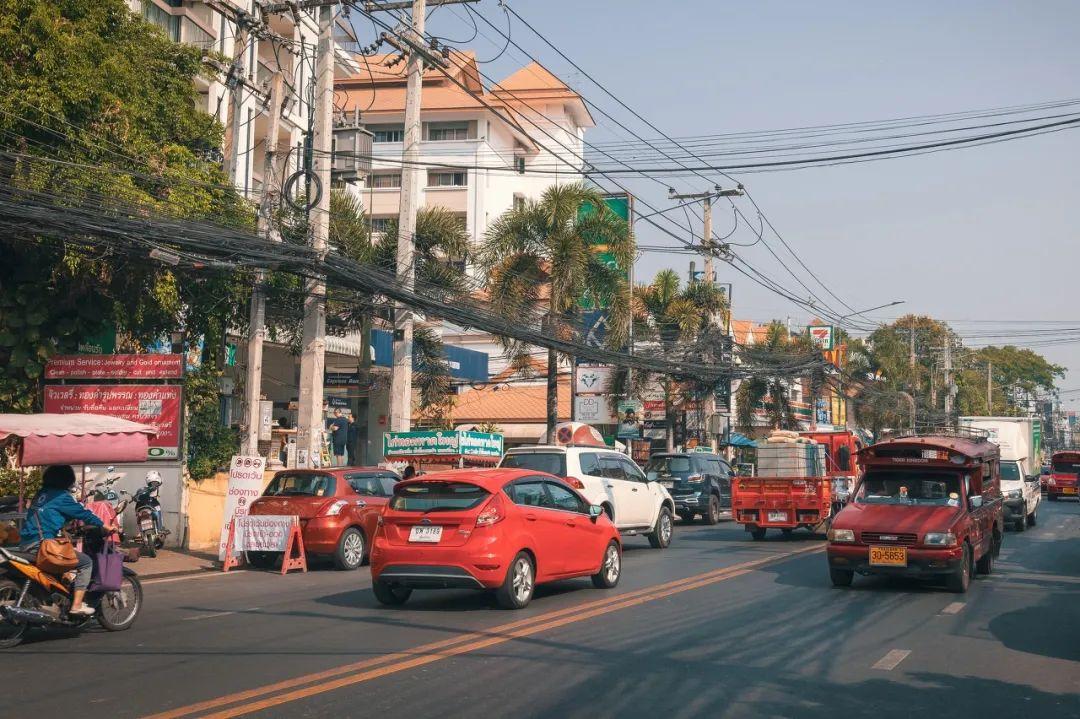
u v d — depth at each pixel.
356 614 11.85
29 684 7.95
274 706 7.23
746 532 26.53
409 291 21.55
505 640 9.98
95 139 16.83
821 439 29.39
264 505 17.36
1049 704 7.71
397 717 6.95
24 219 14.90
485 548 11.81
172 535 19.42
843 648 9.82
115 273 18.67
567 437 30.89
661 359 35.06
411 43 21.91
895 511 14.97
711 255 40.62
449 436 22.28
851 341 67.50
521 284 30.50
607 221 31.28
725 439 47.22
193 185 18.92
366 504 17.77
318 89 20.69
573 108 63.78
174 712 7.02
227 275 19.55
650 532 21.16
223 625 11.01
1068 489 53.69
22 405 18.83
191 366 22.91
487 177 55.41
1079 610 12.62
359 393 30.78
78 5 17.38
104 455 13.98
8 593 9.73
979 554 15.63
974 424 40.31
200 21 30.48
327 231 20.38
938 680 8.47
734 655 9.34
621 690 7.83
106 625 10.48
